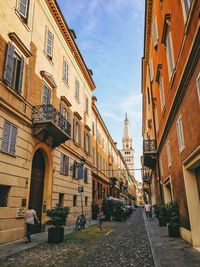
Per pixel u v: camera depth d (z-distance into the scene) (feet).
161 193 66.18
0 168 36.32
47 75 55.11
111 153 163.73
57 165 58.54
